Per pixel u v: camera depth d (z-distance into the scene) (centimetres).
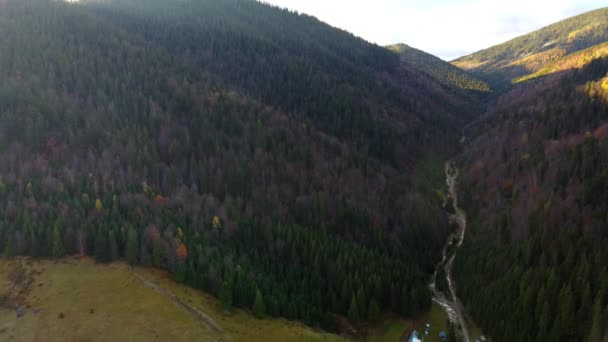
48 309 7450
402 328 10119
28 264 8625
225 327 7794
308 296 10225
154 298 8006
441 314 10812
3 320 7206
